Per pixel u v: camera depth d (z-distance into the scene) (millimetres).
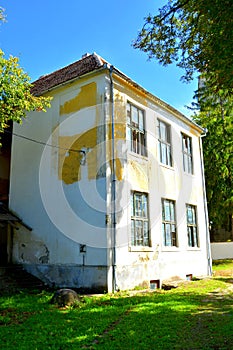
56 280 12734
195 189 18375
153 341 6051
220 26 7414
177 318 7816
